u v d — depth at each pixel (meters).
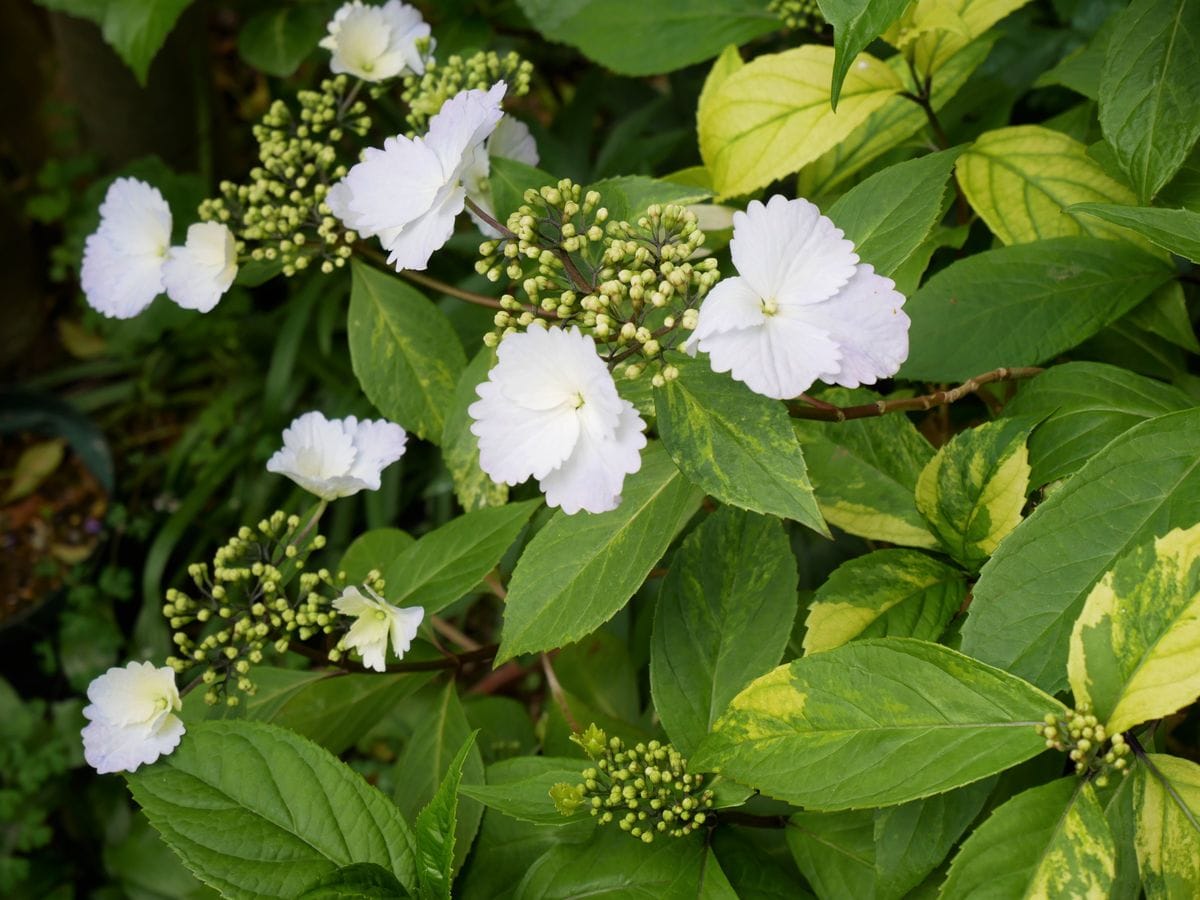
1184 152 0.55
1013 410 0.56
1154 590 0.47
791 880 0.54
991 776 0.50
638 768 0.53
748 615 0.55
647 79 1.15
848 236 0.52
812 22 0.69
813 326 0.48
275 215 0.61
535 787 0.53
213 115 1.19
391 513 1.00
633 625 0.78
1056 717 0.47
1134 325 0.62
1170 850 0.47
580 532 0.53
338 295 1.04
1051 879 0.45
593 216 0.56
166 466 1.19
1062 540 0.49
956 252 0.68
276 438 1.08
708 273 0.50
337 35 0.64
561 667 0.68
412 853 0.53
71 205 1.23
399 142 0.52
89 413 1.25
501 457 0.50
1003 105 0.67
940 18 0.59
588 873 0.52
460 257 0.96
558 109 1.09
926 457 0.56
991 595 0.49
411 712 0.84
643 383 0.52
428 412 0.62
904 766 0.47
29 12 1.35
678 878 0.52
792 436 0.48
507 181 0.58
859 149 0.64
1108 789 0.48
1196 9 0.55
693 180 0.65
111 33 0.80
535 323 0.49
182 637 0.57
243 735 0.55
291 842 0.53
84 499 1.20
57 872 0.99
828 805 0.48
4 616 1.11
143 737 0.55
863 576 0.54
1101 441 0.54
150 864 0.89
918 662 0.48
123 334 1.18
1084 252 0.58
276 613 0.57
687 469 0.48
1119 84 0.56
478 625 1.01
